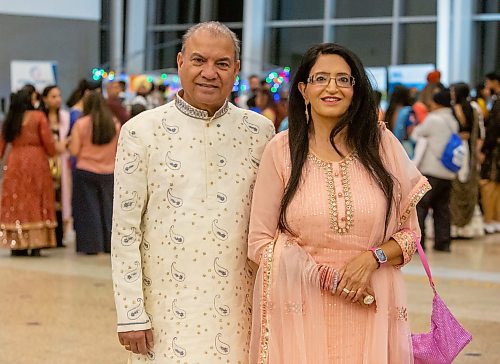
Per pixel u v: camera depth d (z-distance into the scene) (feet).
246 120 13.19
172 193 12.67
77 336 22.34
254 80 48.93
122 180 12.68
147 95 50.06
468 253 35.63
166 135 12.76
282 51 75.87
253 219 12.60
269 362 12.30
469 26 67.41
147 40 79.82
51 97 36.91
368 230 12.32
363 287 12.21
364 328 12.41
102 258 34.06
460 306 25.52
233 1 77.71
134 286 12.57
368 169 12.45
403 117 36.09
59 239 36.78
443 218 35.81
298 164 12.44
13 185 34.04
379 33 72.33
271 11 76.18
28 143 34.14
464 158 39.24
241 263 12.82
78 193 34.40
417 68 54.60
